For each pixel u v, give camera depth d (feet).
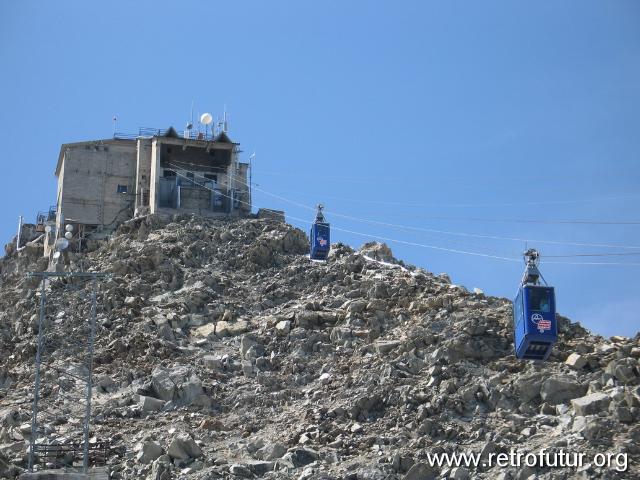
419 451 363.15
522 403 383.45
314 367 426.92
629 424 361.51
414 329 429.79
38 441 379.35
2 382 427.33
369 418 387.75
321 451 369.50
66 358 434.71
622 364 387.75
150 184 557.33
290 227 538.47
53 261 522.06
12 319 476.54
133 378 420.36
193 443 370.53
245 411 403.13
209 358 431.43
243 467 357.82
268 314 469.57
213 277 491.31
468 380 397.80
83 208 552.82
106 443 378.53
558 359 405.59
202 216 552.41
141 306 465.88
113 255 511.81
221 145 570.46
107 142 563.48
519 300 396.16
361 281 478.18
